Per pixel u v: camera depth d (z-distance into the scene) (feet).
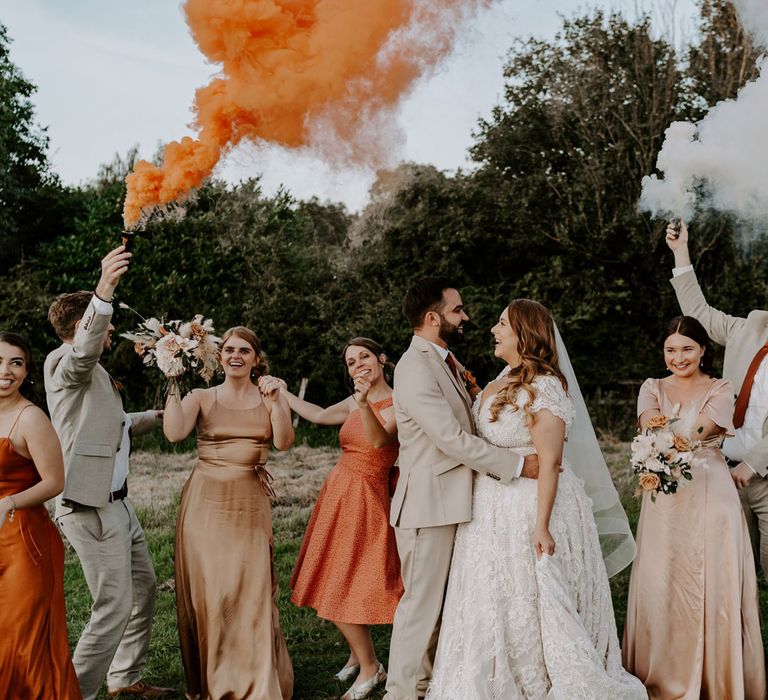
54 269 48.98
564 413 11.55
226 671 12.28
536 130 49.26
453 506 11.82
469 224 48.67
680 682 12.01
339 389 47.75
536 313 12.15
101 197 54.34
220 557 12.46
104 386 12.80
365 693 12.92
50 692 10.91
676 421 12.17
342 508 13.38
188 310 46.55
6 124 53.83
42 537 11.08
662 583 12.25
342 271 50.80
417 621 11.92
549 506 11.29
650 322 47.93
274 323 47.73
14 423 11.15
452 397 12.22
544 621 11.14
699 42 47.03
